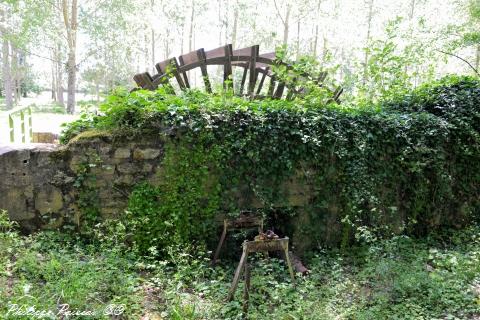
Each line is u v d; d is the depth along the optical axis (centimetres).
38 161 436
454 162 567
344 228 509
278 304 367
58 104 2420
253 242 364
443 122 550
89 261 374
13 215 433
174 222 449
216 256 444
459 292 382
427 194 549
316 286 407
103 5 1905
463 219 580
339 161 501
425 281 389
